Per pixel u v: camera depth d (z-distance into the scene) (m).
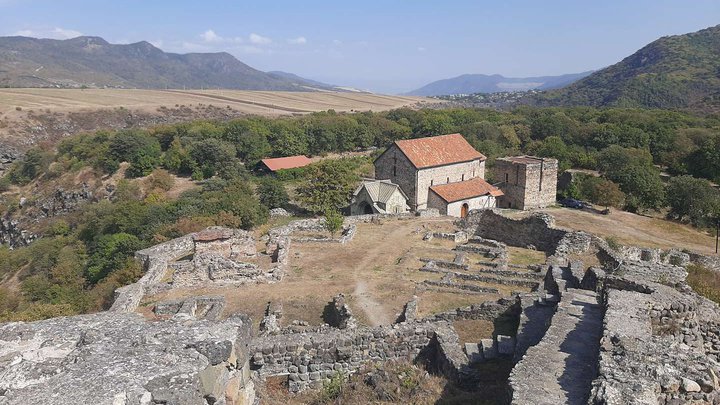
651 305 13.62
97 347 9.05
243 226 52.81
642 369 10.05
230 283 27.83
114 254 45.22
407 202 59.84
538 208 67.12
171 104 168.25
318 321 23.22
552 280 22.19
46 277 52.16
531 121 117.62
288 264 32.09
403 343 16.03
